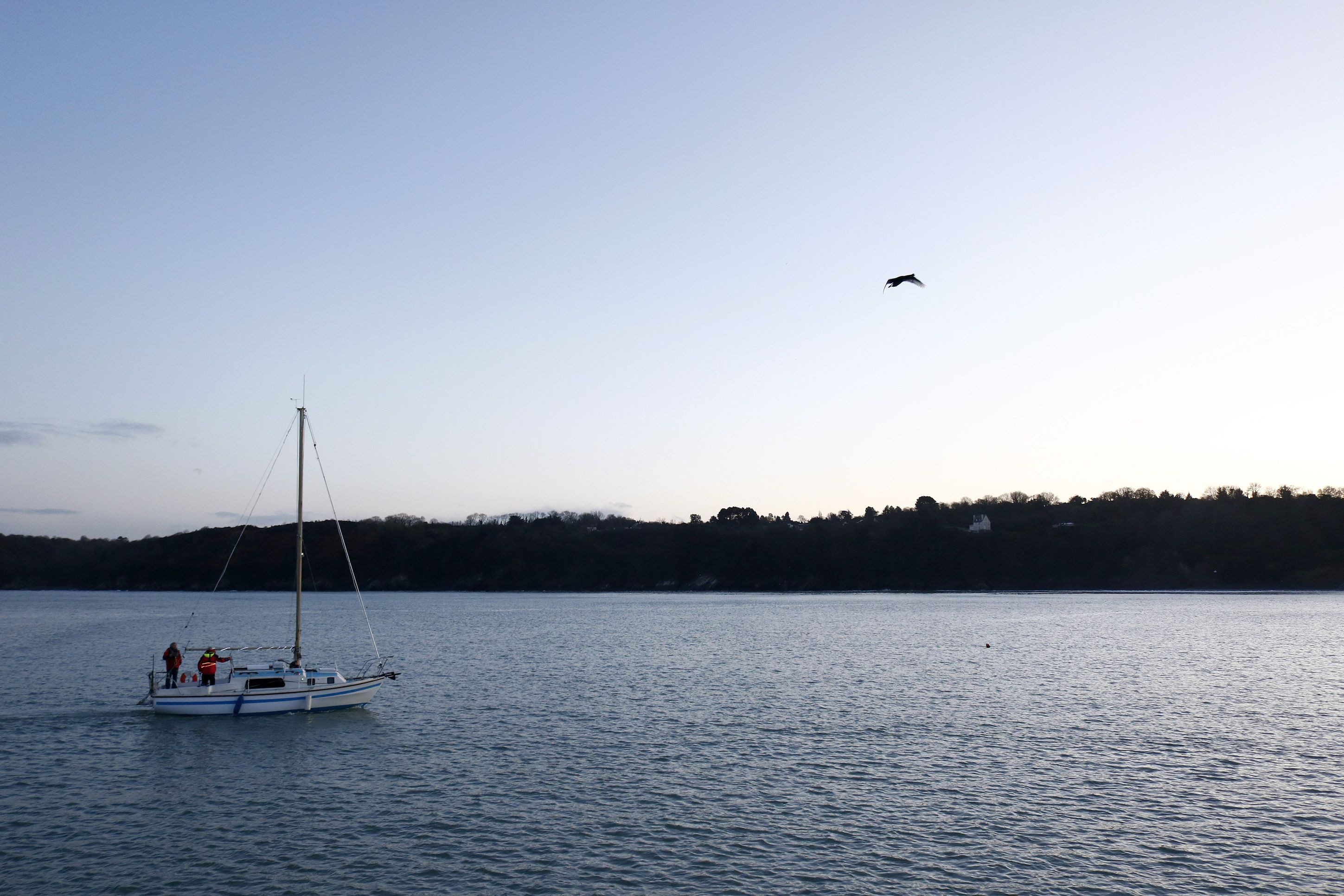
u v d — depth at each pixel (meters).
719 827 29.39
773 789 33.69
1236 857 26.80
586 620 138.62
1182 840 28.17
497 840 28.31
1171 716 48.31
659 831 29.03
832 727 45.31
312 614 158.25
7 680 65.00
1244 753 39.47
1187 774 35.97
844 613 155.88
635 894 24.14
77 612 165.88
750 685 60.41
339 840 28.38
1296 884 24.77
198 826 29.83
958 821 29.98
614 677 65.38
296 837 28.73
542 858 26.73
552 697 55.59
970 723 46.50
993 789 33.69
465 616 153.25
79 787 34.72
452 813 31.06
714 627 120.12
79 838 28.72
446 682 62.34
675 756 38.94
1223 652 81.75
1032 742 41.84
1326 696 55.38
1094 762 37.97
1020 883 24.88
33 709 51.75
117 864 26.44
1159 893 24.22
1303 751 39.84
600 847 27.59
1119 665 71.62
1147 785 34.31
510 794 33.16
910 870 25.75
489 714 49.28
